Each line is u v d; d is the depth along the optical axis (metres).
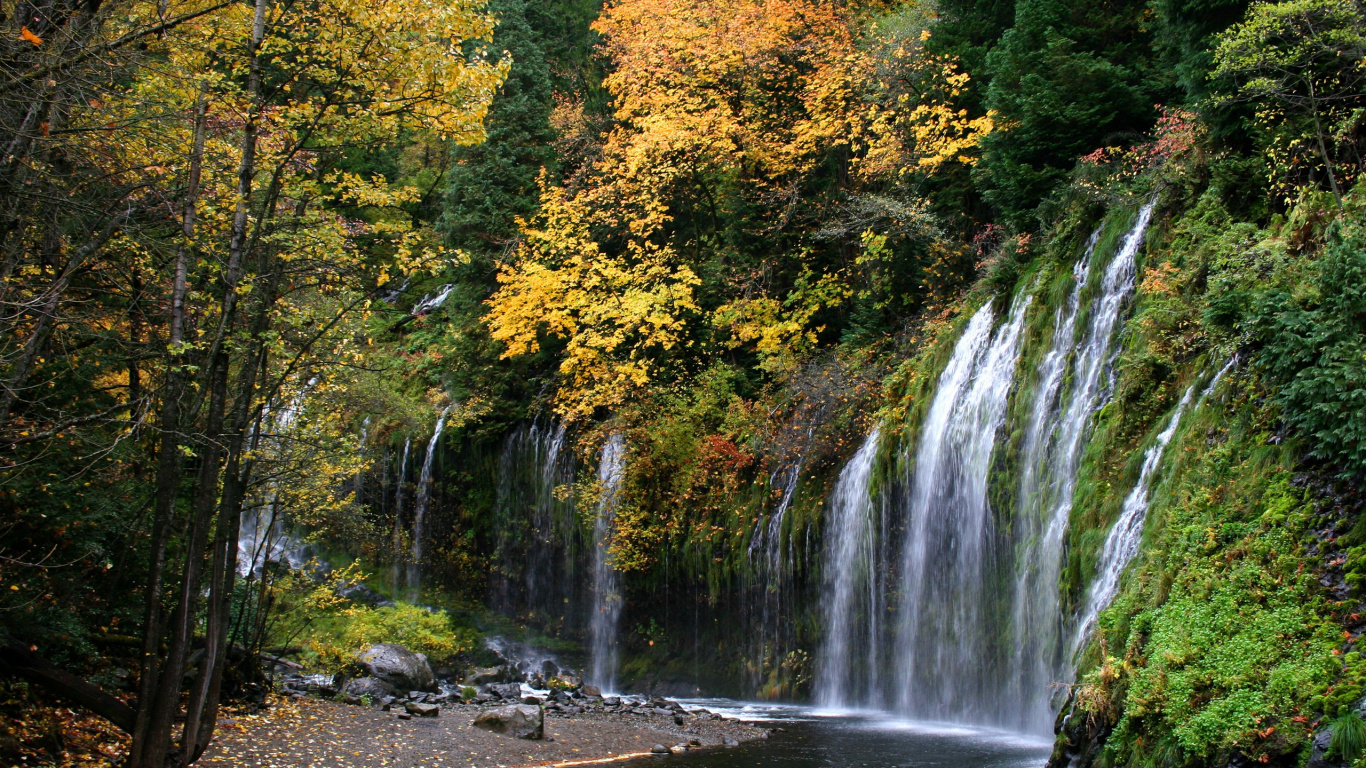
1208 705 6.31
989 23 18.81
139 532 9.65
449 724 11.18
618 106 24.78
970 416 14.09
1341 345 7.21
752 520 17.39
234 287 7.33
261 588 11.04
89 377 8.64
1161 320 10.61
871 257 17.20
